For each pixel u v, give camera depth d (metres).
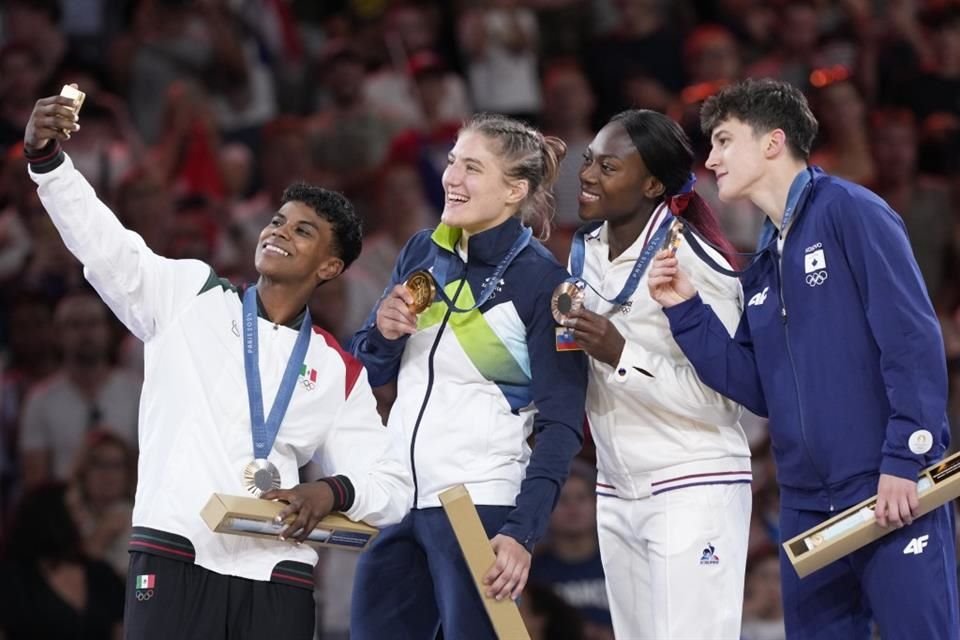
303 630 16.47
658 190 18.27
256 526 15.78
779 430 17.50
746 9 43.50
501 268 17.73
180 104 37.41
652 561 17.92
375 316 18.19
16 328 32.12
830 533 16.59
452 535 17.36
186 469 16.14
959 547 27.94
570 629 26.00
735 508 18.06
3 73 37.84
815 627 17.61
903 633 16.81
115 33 43.19
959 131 39.41
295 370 16.73
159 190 33.84
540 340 17.56
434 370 17.75
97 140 35.97
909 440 16.39
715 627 17.66
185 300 16.61
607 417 18.25
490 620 17.03
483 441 17.50
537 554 27.27
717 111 18.03
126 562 28.03
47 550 27.00
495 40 41.91
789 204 17.53
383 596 17.95
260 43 40.72
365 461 16.97
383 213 35.50
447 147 38.00
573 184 36.00
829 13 42.88
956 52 42.53
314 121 38.09
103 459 28.16
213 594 16.05
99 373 31.34
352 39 41.94
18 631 26.48
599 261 18.59
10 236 34.41
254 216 35.78
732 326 18.20
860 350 17.06
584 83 38.88
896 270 16.77
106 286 16.23
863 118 39.62
